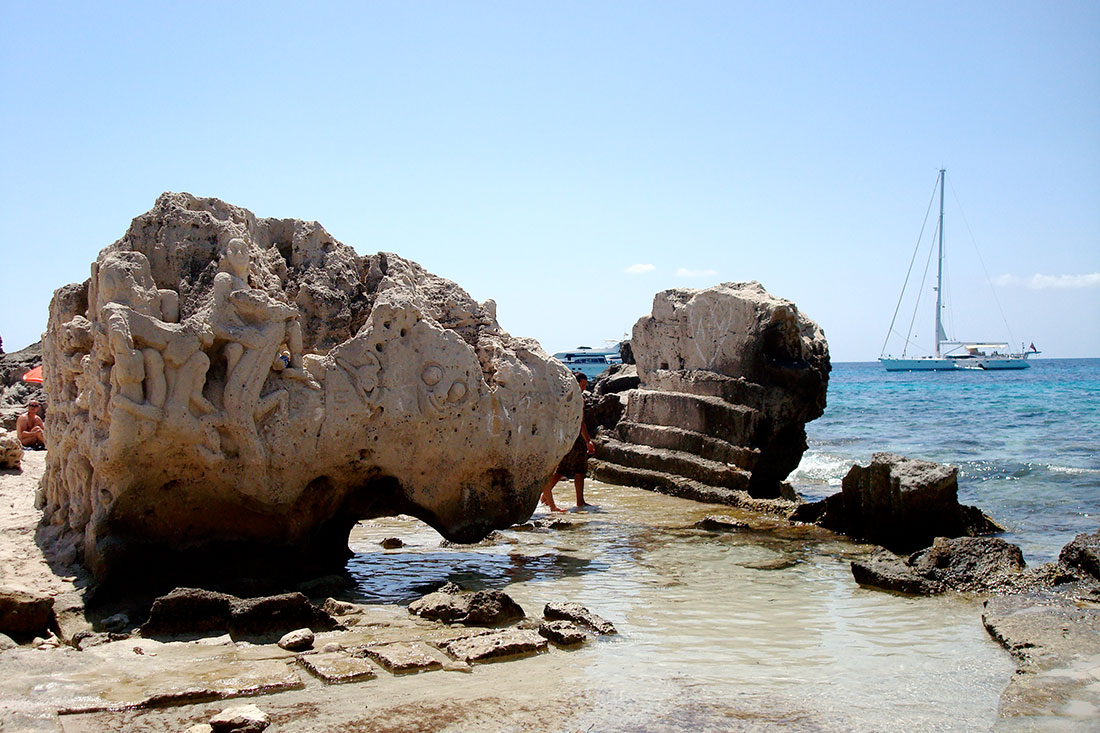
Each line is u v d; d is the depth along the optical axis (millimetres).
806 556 8891
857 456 21297
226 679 4867
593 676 5094
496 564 8383
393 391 7391
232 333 6668
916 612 6660
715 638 5926
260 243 8148
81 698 4613
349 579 7633
